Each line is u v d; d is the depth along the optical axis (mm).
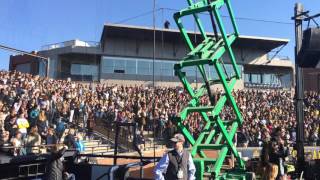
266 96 36562
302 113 11266
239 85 44906
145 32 41406
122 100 26234
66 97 21984
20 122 13234
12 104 16297
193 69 37562
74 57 42250
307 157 13836
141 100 25641
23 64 45000
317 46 9680
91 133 20547
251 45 45719
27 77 24844
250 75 46688
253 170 9445
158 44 43094
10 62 46188
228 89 8203
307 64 10141
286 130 22188
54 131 14586
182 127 7922
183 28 8484
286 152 10719
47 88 23156
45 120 15023
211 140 8570
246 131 19547
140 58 42875
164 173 5777
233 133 8312
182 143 5898
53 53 42531
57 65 42094
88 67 42406
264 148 9102
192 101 8438
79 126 20172
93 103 23453
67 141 14258
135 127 7832
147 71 42812
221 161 7660
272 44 45656
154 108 23000
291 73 47781
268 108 31219
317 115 28609
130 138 19125
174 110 24062
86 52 41906
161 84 42469
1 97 17078
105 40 42312
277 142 9234
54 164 6828
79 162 8031
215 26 8617
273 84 46969
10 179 6449
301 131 11219
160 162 5797
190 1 8547
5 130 12641
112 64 42250
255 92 37875
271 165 8906
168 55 43094
